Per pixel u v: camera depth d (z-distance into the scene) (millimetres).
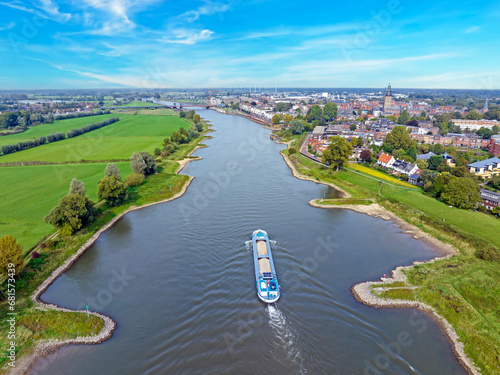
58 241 86750
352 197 126500
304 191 133500
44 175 147375
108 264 78812
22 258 71812
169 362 49750
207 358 50125
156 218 106375
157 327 57031
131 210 115438
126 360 50500
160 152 196000
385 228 99688
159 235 93062
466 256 80875
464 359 50375
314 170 164250
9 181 138750
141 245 87562
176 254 81625
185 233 93312
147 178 148000
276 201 120250
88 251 86500
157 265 76938
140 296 65625
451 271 72688
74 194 93375
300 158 190000
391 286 67938
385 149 189250
